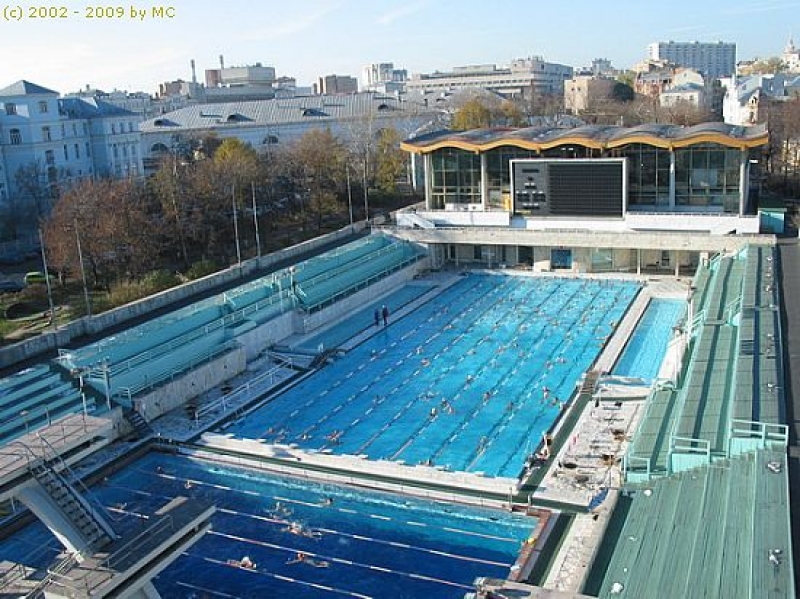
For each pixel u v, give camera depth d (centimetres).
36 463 2172
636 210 6281
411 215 6869
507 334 4975
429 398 4031
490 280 6316
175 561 2716
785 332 3503
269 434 3675
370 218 8538
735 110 15562
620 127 7000
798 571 1811
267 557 2723
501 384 4169
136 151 11281
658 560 2050
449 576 2564
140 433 3684
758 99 14000
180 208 7062
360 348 4847
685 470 2509
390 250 6462
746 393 2745
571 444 3291
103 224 6325
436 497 2998
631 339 4681
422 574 2581
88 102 10756
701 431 2619
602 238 5994
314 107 13125
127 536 2242
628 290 5778
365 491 3106
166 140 11938
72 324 4462
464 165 6762
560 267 6400
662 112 14900
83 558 2144
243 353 4491
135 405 3750
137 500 3177
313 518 2964
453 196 6888
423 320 5362
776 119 10569
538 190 6375
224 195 7419
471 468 3262
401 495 3050
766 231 5800
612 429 3394
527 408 3841
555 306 5509
